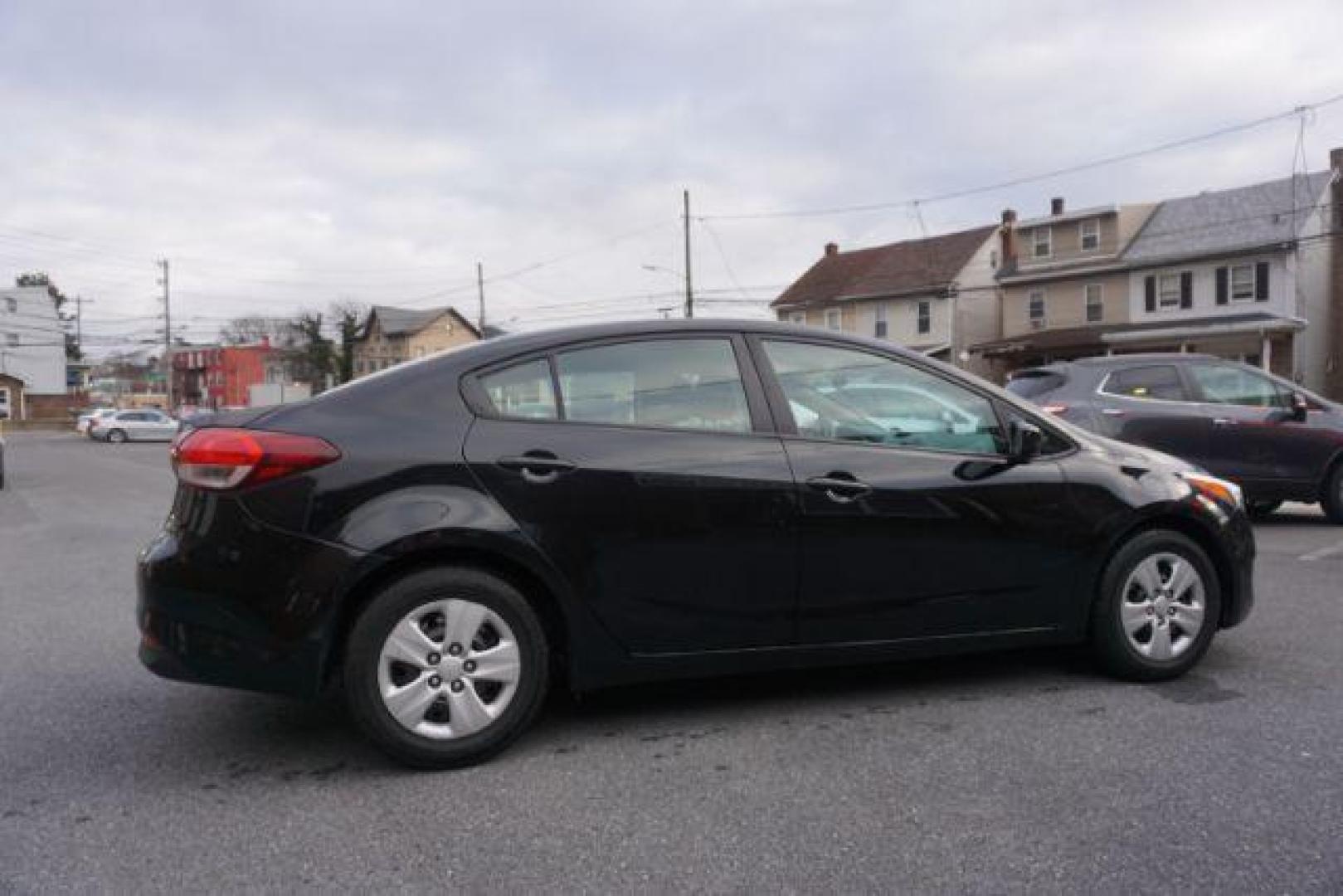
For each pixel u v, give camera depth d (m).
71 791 3.27
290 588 3.25
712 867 2.69
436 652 3.36
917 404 4.04
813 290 48.03
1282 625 5.14
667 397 3.74
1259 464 8.81
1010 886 2.56
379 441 3.39
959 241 44.09
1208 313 33.62
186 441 3.42
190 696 4.31
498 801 3.13
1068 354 37.38
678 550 3.59
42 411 73.25
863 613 3.82
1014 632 4.05
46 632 5.57
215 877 2.68
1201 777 3.21
